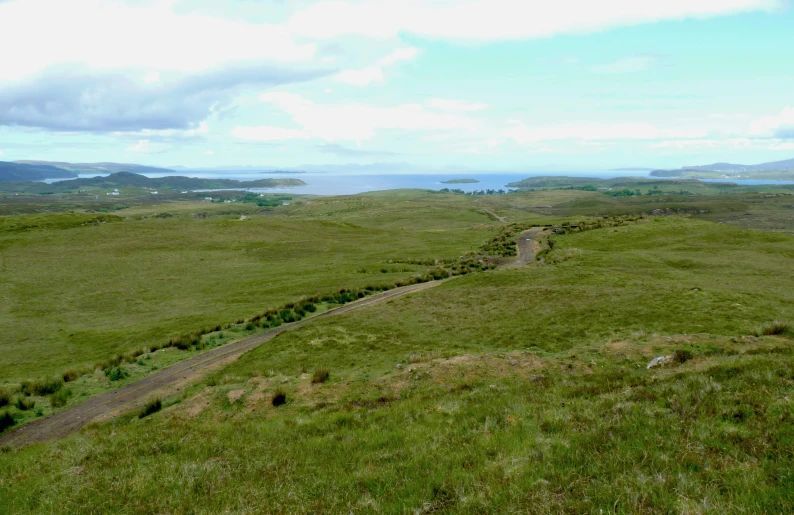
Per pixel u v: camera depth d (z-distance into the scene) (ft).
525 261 242.17
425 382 67.00
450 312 118.42
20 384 87.81
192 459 41.70
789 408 33.63
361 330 106.11
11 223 325.21
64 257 243.81
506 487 27.96
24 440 64.95
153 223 337.52
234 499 31.45
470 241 327.47
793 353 55.21
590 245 265.34
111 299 175.73
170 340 112.98
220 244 288.10
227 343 112.27
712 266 177.68
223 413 63.57
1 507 34.42
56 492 35.99
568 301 117.91
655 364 64.34
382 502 28.30
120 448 47.98
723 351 68.90
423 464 33.50
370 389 66.74
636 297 114.73
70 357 110.63
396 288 175.73
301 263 241.55
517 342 90.33
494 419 41.98
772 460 27.37
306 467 36.19
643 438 32.65
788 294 124.57
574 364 71.36
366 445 40.09
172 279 207.51
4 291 185.88
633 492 25.21
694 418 35.17
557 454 32.12
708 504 23.35
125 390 83.97
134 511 31.17
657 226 290.97
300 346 95.96
